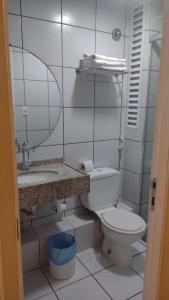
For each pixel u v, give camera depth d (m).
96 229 2.10
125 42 2.22
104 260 1.95
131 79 2.27
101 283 1.71
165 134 0.78
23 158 1.85
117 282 1.71
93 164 2.25
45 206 2.01
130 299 1.57
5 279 0.62
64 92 1.97
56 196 1.61
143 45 2.07
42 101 1.89
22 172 1.78
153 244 0.89
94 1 1.96
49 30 1.80
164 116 0.77
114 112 2.30
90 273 1.80
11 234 0.61
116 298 1.58
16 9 1.65
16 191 0.60
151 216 0.88
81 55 1.99
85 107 2.11
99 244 2.15
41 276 1.78
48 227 1.99
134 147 2.31
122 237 1.71
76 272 1.81
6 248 0.61
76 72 1.99
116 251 1.88
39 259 1.87
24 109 1.83
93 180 2.02
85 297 1.59
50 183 1.56
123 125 2.40
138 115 2.21
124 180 2.50
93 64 1.82
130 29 2.21
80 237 2.04
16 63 1.73
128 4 2.15
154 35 1.97
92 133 2.21
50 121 1.96
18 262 0.64
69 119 2.05
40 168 1.89
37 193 1.53
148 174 2.32
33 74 1.81
